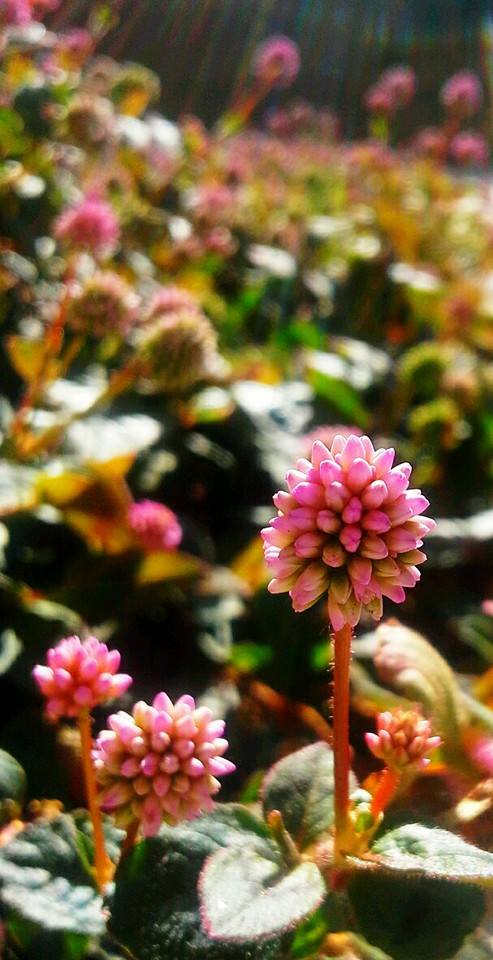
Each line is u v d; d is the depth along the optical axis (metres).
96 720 0.12
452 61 0.70
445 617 0.15
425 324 0.25
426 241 0.31
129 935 0.08
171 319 0.14
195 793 0.08
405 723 0.09
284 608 0.13
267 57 0.29
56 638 0.12
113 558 0.13
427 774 0.10
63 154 0.19
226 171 0.30
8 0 0.18
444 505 0.18
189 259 0.22
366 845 0.08
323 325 0.24
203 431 0.17
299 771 0.09
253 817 0.08
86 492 0.13
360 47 0.71
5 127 0.17
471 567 0.17
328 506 0.08
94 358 0.18
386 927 0.08
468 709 0.11
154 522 0.13
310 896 0.08
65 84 0.18
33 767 0.11
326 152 0.45
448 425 0.19
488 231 0.33
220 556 0.15
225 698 0.12
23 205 0.18
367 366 0.21
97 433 0.15
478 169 0.49
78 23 0.28
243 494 0.17
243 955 0.08
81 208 0.14
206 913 0.08
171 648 0.13
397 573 0.08
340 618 0.08
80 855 0.09
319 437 0.16
